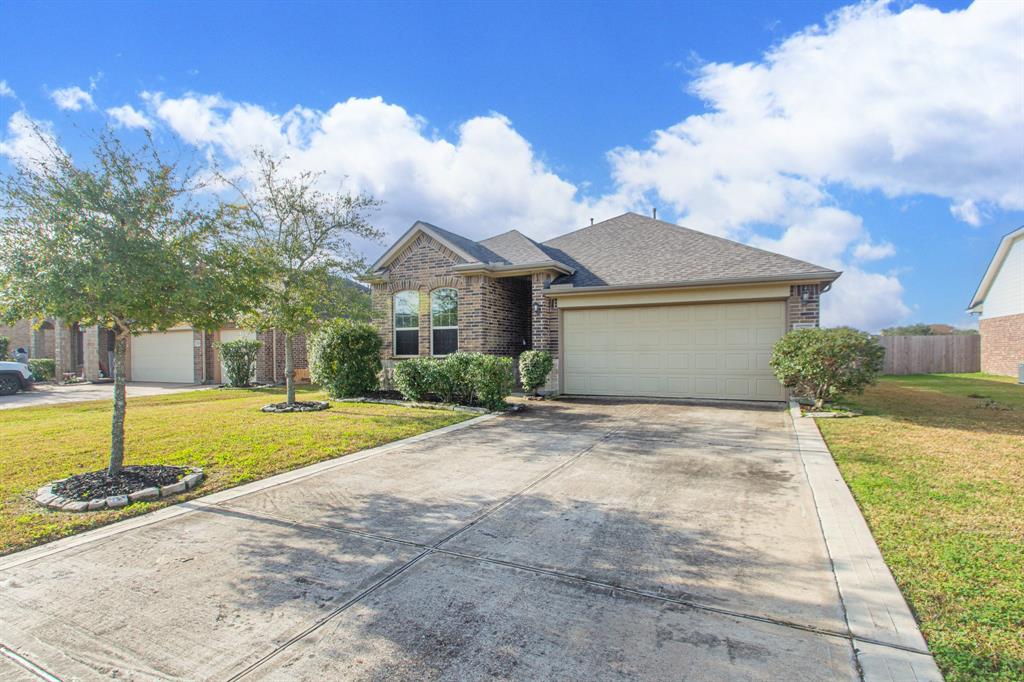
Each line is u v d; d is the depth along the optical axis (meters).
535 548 4.06
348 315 11.77
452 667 2.61
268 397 15.38
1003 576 3.37
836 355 9.72
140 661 2.70
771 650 2.69
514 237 16.73
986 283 22.30
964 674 2.44
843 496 5.07
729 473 6.11
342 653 2.74
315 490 5.67
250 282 6.66
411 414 10.85
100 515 4.86
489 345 14.65
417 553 3.99
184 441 8.03
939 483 5.38
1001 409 10.52
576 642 2.80
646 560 3.81
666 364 12.95
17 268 5.05
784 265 12.09
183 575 3.67
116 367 5.95
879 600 3.14
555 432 8.84
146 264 5.44
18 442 8.02
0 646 2.85
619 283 13.35
